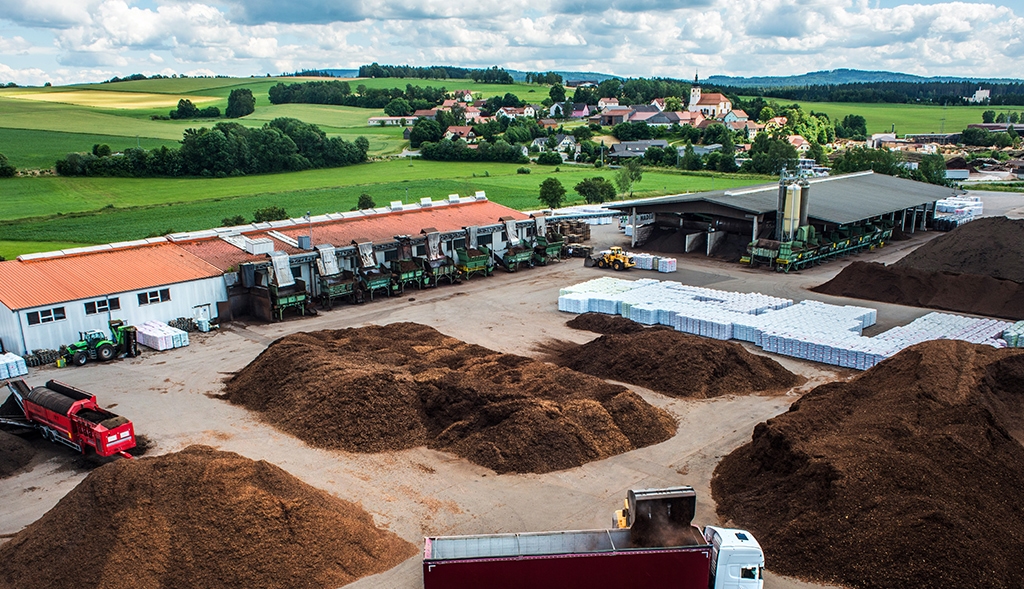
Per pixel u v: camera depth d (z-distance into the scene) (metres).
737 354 36.38
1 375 37.59
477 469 27.19
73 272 44.47
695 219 73.38
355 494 25.39
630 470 27.06
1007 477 22.78
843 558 20.27
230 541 20.30
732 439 29.67
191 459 22.23
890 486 21.88
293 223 59.16
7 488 26.41
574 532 19.20
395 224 62.62
